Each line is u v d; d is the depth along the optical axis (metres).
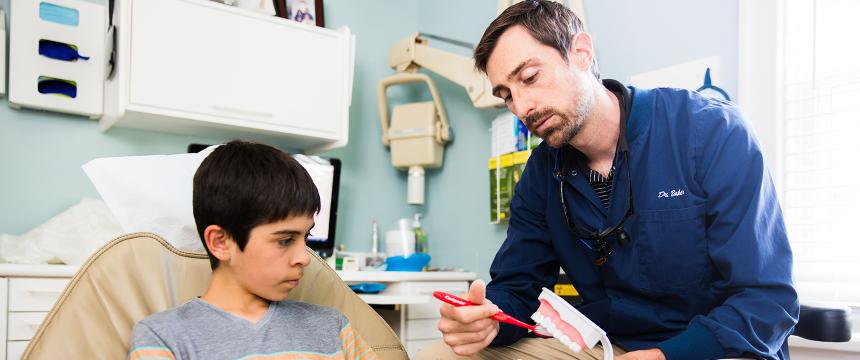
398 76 2.32
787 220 1.51
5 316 1.41
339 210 2.37
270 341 0.84
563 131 1.11
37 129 1.85
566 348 1.22
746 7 1.53
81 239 1.63
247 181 0.84
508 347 1.26
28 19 1.79
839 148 1.43
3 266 1.41
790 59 1.52
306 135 2.01
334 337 0.92
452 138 2.33
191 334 0.80
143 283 0.94
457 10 2.39
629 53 1.79
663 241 1.10
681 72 1.65
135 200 1.03
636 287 1.15
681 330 1.13
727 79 1.56
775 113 1.50
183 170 1.06
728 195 1.03
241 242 0.84
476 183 2.24
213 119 1.83
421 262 2.11
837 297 1.42
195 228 1.03
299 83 2.00
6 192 1.79
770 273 0.98
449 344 1.02
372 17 2.51
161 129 1.99
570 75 1.09
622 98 1.18
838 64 1.45
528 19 1.10
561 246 1.28
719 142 1.07
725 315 0.96
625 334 1.21
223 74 1.86
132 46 1.72
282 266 0.85
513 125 2.00
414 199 2.34
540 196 1.32
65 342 0.85
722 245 1.03
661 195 1.11
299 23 2.01
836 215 1.44
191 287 0.97
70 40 1.85
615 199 1.15
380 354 1.06
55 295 1.47
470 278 2.10
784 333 0.96
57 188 1.86
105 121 1.87
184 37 1.80
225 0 1.95
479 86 2.04
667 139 1.13
